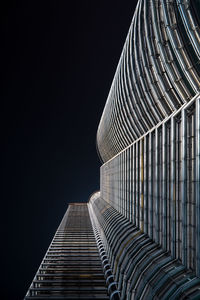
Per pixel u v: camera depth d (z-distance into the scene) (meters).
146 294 21.11
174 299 16.81
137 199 32.91
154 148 27.52
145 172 29.38
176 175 20.78
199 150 16.16
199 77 16.97
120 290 27.39
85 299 26.41
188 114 18.50
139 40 23.91
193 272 17.52
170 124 22.66
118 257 31.48
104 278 32.72
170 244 22.52
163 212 23.11
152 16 19.95
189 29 15.80
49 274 32.62
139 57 25.78
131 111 33.19
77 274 33.50
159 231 24.88
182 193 18.69
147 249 25.73
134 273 25.33
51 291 28.31
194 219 17.56
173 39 17.73
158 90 23.20
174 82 19.36
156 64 21.47
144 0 22.20
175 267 19.58
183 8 15.95
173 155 20.89
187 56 17.30
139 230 31.41
